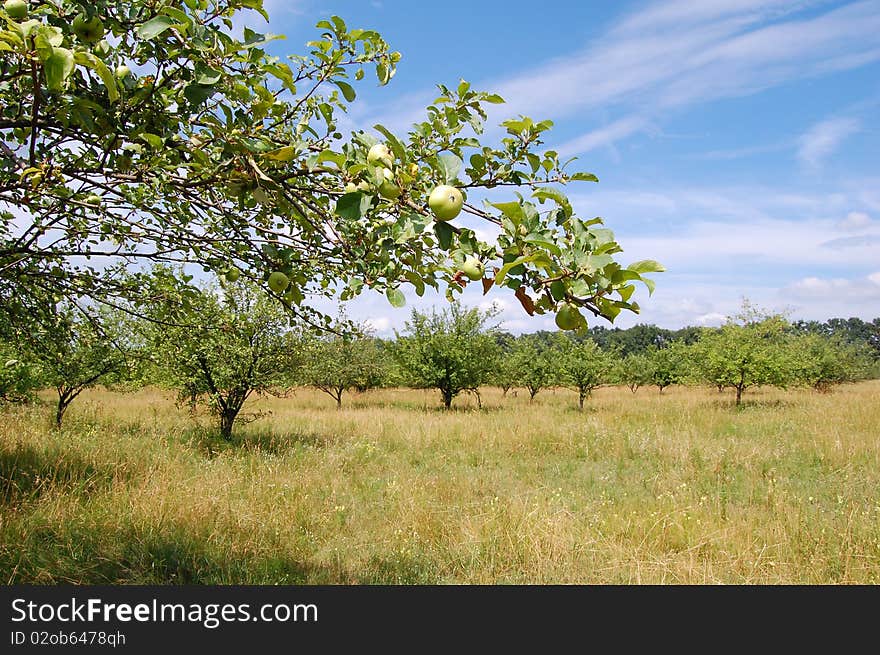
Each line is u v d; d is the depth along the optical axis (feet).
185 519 17.74
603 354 77.82
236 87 6.28
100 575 14.30
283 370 35.94
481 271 5.10
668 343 106.11
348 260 6.75
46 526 16.61
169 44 6.46
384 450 34.19
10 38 4.39
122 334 26.40
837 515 20.33
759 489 25.14
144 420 42.11
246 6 6.53
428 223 4.96
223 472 24.72
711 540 17.46
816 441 35.42
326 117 8.15
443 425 45.39
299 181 6.96
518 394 101.96
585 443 36.01
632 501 22.50
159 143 6.32
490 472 28.53
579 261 4.25
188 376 33.63
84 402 55.42
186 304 12.46
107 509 18.20
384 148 5.23
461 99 7.29
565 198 4.48
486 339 68.28
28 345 16.37
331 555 16.78
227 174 6.73
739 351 66.85
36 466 22.58
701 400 78.33
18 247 8.75
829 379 94.07
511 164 7.06
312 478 24.89
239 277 8.43
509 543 17.15
